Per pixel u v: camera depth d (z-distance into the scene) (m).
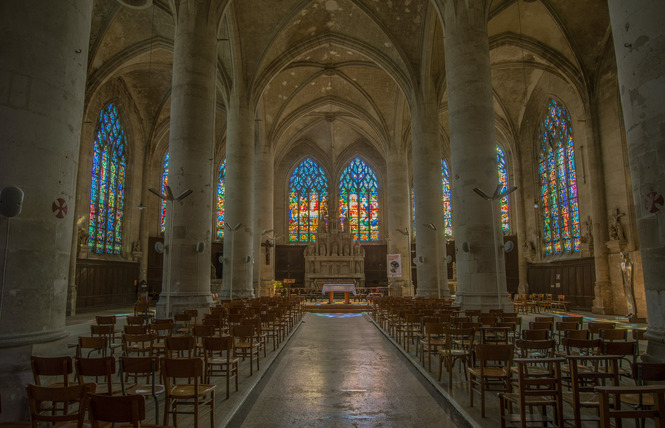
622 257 20.11
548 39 23.62
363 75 31.34
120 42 23.78
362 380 8.30
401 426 5.73
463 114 15.14
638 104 5.98
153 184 36.09
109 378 4.86
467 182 14.85
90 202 26.00
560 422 4.72
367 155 43.56
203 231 14.42
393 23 23.88
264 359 10.20
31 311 5.39
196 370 5.06
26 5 5.66
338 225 39.41
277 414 6.26
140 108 31.86
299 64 29.25
